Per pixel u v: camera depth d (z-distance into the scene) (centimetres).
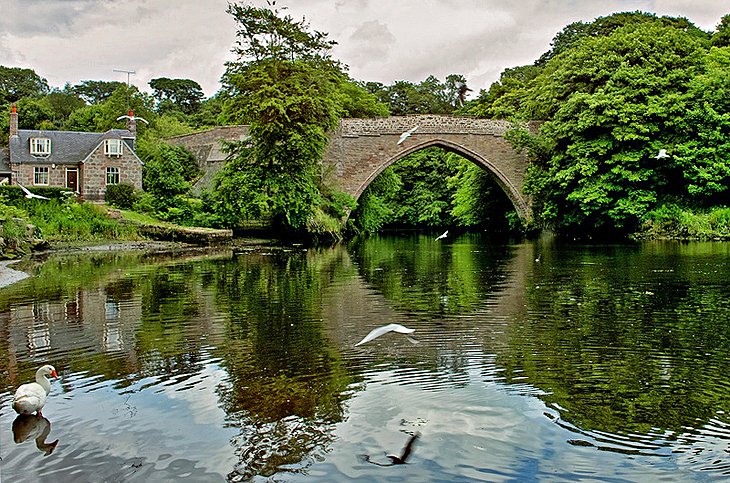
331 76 4000
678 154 3556
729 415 754
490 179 4794
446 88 8238
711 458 647
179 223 3878
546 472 620
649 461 641
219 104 8188
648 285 1698
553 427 720
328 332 1168
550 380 878
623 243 3228
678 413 762
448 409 772
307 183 3638
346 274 2041
